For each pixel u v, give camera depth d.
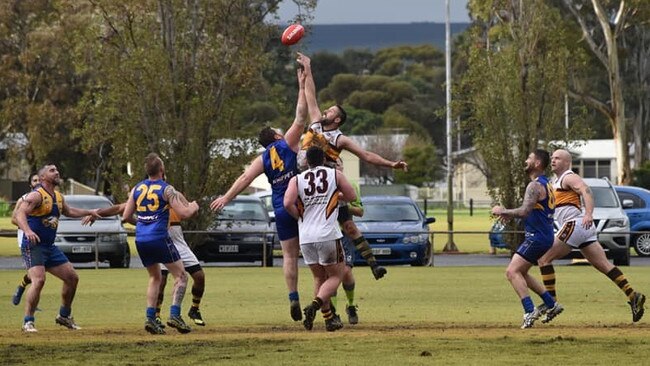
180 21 106.94
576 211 46.28
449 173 123.69
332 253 41.69
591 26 177.75
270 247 94.50
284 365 33.94
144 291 67.75
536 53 110.88
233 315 52.84
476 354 35.97
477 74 111.62
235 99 107.50
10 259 109.06
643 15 162.88
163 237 43.16
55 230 45.03
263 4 108.69
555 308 44.78
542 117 110.69
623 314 52.06
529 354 36.00
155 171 43.50
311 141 43.38
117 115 105.88
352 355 35.81
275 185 43.25
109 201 95.69
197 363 34.41
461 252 119.56
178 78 106.00
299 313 43.12
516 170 109.75
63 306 45.62
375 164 43.50
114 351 37.00
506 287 69.81
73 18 183.75
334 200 41.66
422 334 41.34
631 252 118.44
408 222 92.38
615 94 166.75
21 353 36.69
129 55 105.81
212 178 103.62
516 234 103.81
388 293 65.44
